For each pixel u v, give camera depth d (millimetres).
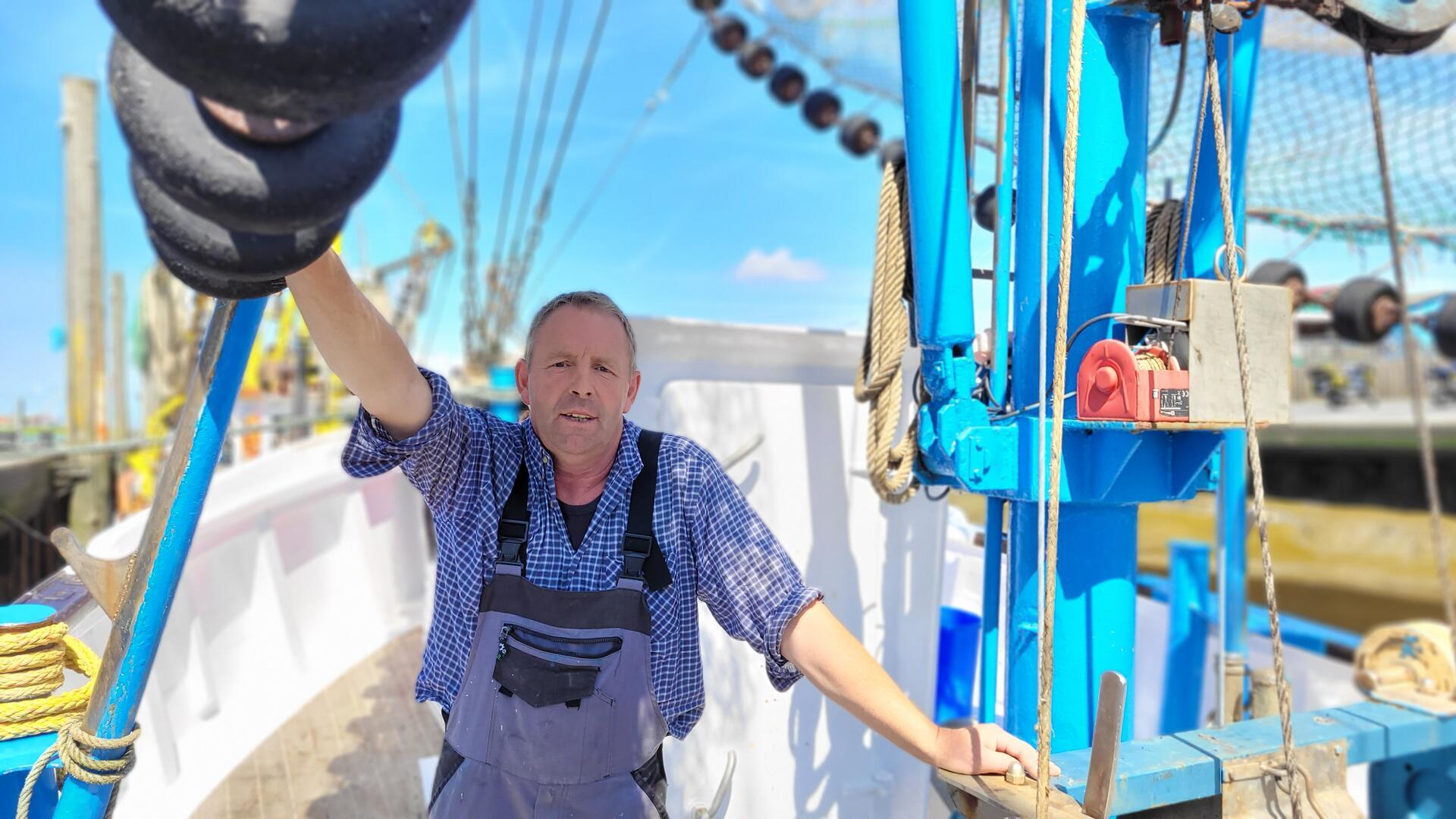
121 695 1346
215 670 3615
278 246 879
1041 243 1628
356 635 4477
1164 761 1650
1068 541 1841
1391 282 4402
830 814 2322
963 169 1762
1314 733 1842
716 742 2242
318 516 4613
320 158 794
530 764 1530
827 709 2330
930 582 2459
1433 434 27531
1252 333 1665
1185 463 1799
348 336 1348
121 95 787
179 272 990
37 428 9641
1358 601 17734
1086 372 1673
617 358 1594
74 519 8406
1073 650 1837
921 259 1781
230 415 1229
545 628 1545
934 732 1523
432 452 1571
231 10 655
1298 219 4027
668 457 1656
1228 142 1957
